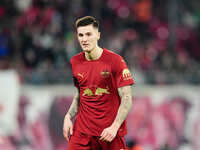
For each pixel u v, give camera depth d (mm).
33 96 27047
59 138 26969
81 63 13797
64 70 29016
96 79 13531
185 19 42656
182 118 29828
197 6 43688
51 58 33562
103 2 39438
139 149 28203
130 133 28219
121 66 13398
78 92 14539
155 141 28812
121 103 13320
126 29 39781
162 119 29250
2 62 32031
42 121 26828
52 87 27594
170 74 30422
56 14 36844
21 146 26328
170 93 29969
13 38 33969
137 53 36938
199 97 30469
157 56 36938
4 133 26141
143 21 41094
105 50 13703
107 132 12953
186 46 41531
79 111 14234
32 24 35625
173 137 29375
